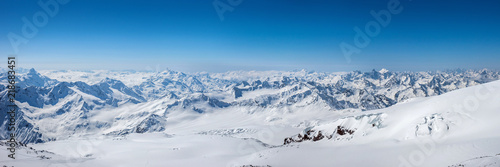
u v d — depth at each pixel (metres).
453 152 75.94
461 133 91.81
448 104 113.56
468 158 68.19
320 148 122.75
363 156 94.88
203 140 196.75
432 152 81.75
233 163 125.38
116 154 150.50
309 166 96.56
